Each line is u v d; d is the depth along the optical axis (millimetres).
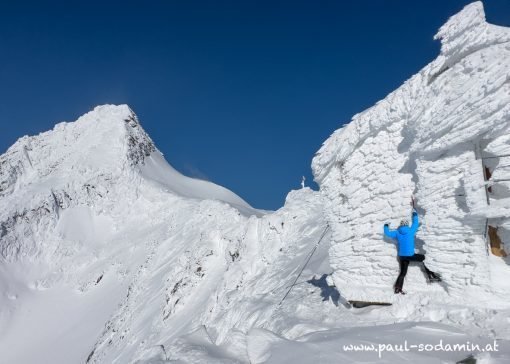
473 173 7082
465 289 7109
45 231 111062
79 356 64062
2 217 107812
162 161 152125
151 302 48969
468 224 7082
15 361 70125
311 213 27844
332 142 10570
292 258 22922
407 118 8391
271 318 12266
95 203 121188
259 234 29344
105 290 85812
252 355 7133
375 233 9273
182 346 7801
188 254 47062
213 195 139125
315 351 6312
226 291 27156
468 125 6953
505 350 5281
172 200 112250
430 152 7734
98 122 150750
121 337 47500
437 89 7570
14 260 101750
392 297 8422
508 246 7020
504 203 6527
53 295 91125
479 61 6871
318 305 11148
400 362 5453
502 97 6434
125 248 98375
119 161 132250
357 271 9672
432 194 7793
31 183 132000
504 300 6559
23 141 148375
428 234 7844
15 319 83688
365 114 9406
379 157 9250
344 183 10086
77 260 101688
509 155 6793
